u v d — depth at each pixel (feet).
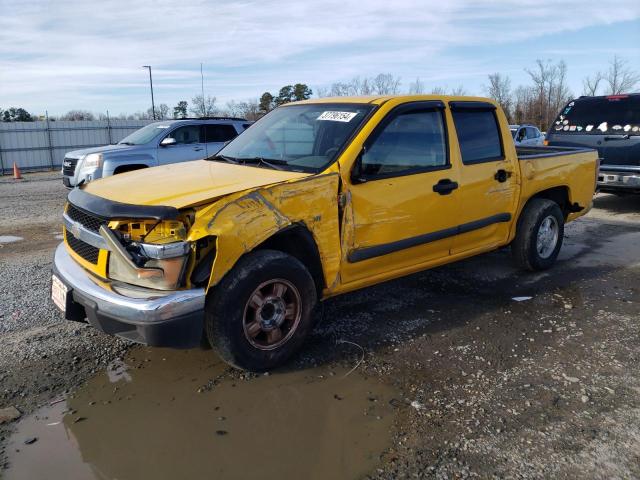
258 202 10.98
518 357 12.66
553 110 128.16
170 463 8.92
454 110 15.39
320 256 12.17
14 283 17.56
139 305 9.96
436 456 9.07
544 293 17.12
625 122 30.42
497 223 16.97
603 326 14.48
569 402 10.70
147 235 10.44
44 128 83.92
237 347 11.12
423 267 15.02
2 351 12.55
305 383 11.46
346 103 14.55
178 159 36.63
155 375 11.71
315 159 12.99
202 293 10.37
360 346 13.20
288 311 12.00
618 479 8.49
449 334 13.93
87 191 12.24
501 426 9.89
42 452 9.18
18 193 46.68
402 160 13.83
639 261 20.90
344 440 9.52
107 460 8.98
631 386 11.32
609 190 31.40
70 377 11.53
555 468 8.75
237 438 9.58
